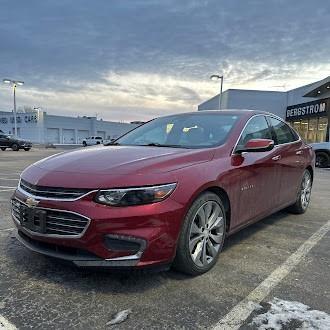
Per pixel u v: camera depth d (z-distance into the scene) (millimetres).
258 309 2975
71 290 3203
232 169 3881
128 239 2977
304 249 4402
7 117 76125
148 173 3172
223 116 4730
